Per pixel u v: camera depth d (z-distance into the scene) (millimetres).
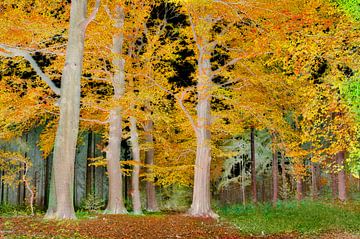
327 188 34562
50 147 22641
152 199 25844
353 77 11125
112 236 10195
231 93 20094
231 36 18922
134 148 21266
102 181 34500
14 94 18000
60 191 11875
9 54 12602
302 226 15328
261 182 36656
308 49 11547
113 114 18516
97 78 18797
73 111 12273
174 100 23594
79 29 12703
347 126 12047
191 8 17734
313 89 11758
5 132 19047
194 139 23609
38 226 10234
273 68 19734
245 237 12727
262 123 20188
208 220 16750
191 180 24906
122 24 19188
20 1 17359
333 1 13656
